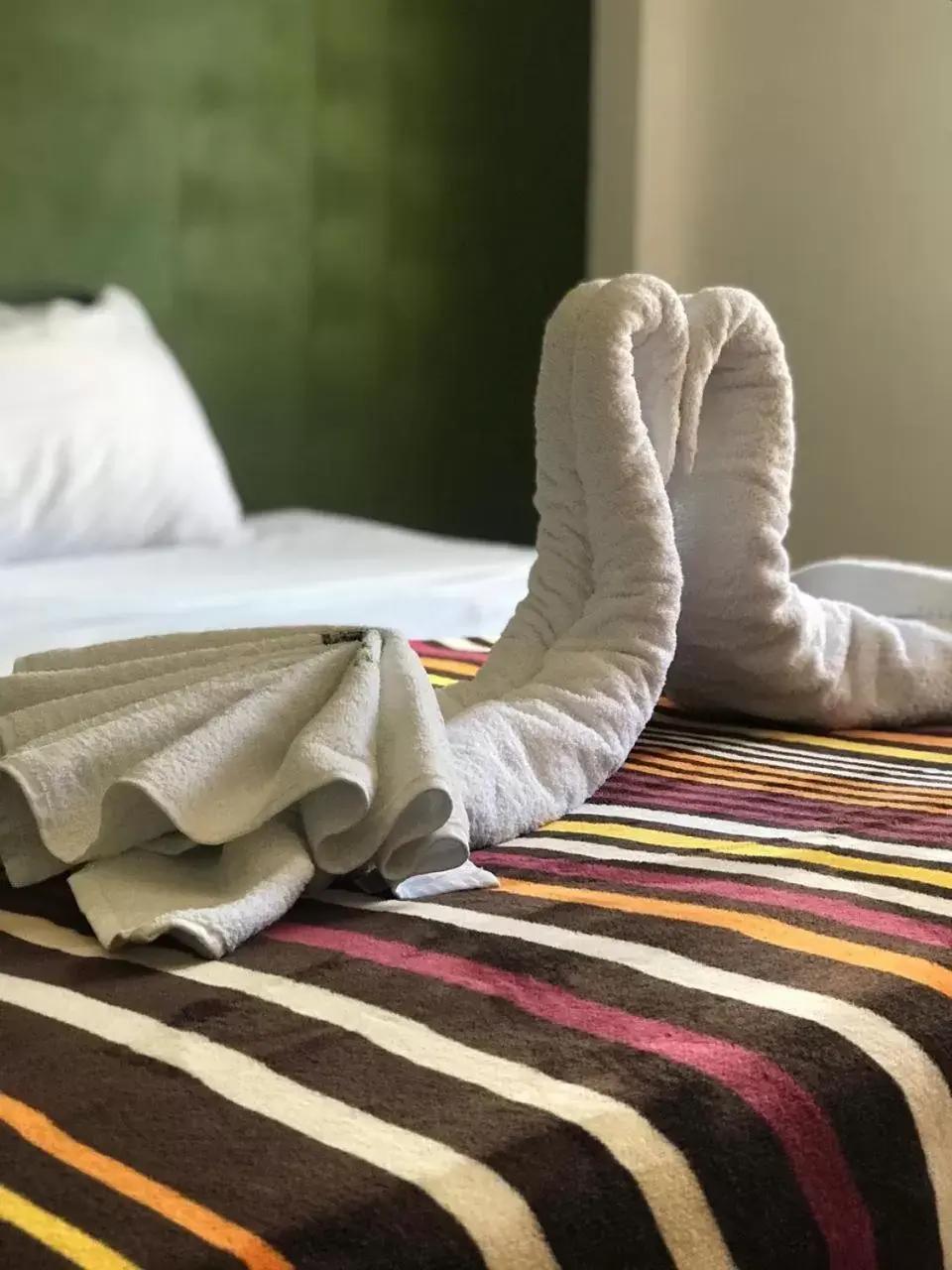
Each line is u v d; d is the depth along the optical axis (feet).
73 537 5.53
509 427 8.59
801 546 7.85
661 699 3.63
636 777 2.87
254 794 2.10
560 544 3.01
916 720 3.38
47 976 1.81
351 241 7.70
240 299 7.33
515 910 2.00
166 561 5.36
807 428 7.77
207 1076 1.49
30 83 6.49
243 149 7.23
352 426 7.86
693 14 7.97
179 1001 1.70
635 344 2.97
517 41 8.16
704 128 8.02
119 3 6.72
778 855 2.23
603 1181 1.36
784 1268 1.46
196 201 7.11
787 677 3.22
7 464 5.35
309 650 2.45
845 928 1.89
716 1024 1.61
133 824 2.10
